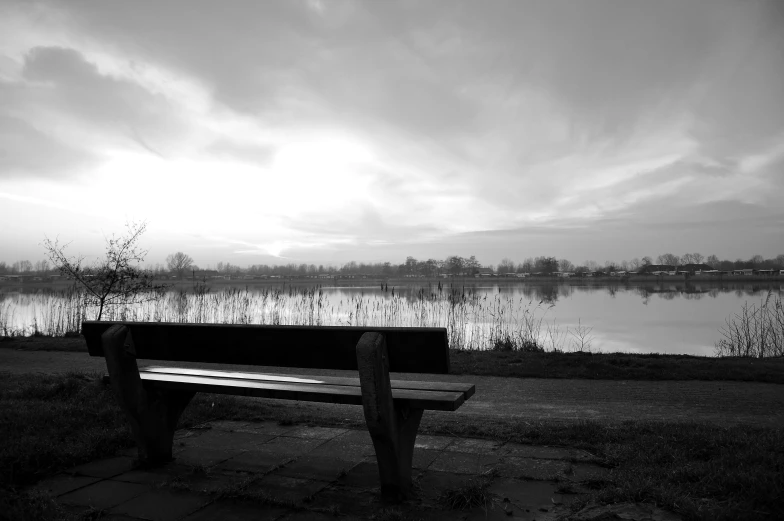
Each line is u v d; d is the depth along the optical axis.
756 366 9.84
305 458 4.41
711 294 46.19
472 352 12.20
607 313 27.72
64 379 7.25
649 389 8.16
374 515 3.23
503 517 3.16
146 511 3.36
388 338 3.38
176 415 4.37
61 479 3.94
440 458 4.32
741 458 3.74
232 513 3.32
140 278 17.05
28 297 43.62
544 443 4.65
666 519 2.95
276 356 3.84
